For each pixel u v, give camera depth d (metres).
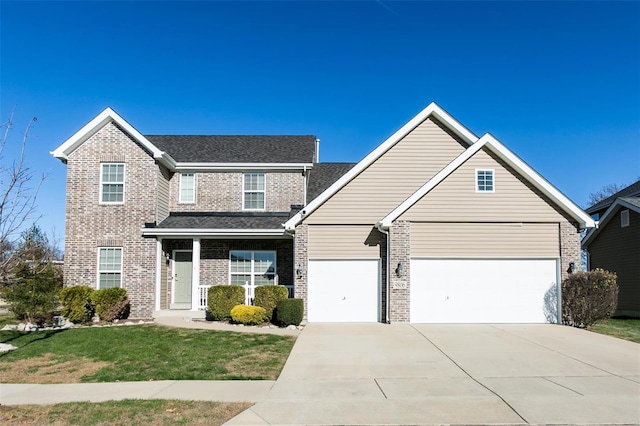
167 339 14.68
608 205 28.62
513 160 18.06
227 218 21.89
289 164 22.59
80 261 20.31
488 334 15.73
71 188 20.56
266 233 20.22
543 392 9.48
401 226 18.11
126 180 20.58
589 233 27.53
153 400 8.95
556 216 18.16
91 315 18.91
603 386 9.93
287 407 8.55
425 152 19.58
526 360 12.22
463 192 18.23
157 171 20.83
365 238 19.02
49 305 17.86
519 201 18.22
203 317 19.52
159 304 20.48
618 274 24.94
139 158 20.67
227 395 9.30
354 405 8.66
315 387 9.88
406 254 18.02
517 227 18.22
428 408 8.49
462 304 18.02
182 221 21.36
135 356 12.73
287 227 18.98
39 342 14.61
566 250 18.03
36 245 12.73
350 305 18.70
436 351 13.24
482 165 18.31
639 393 9.42
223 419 7.90
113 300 18.66
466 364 11.81
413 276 18.12
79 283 20.20
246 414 8.16
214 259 21.89
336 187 19.19
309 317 18.59
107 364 12.05
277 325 17.55
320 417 8.02
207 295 19.34
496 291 18.08
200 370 11.28
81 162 20.70
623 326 18.58
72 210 20.48
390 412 8.28
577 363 11.92
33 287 17.47
